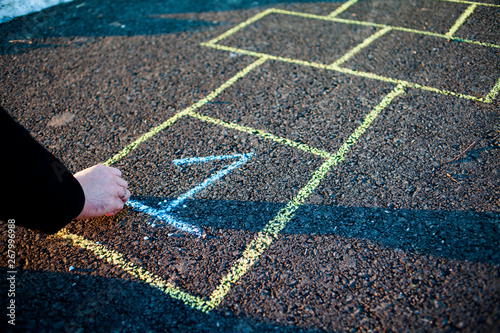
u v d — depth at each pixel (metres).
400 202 2.81
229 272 2.43
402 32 5.20
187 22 5.94
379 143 3.37
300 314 2.18
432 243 2.50
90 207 2.33
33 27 5.96
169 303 2.28
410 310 2.14
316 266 2.43
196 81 4.46
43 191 1.73
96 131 3.78
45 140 3.71
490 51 4.57
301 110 3.86
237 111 3.92
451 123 3.53
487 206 2.71
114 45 5.37
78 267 2.52
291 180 3.07
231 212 2.84
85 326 2.17
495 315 2.04
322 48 4.97
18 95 4.41
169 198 2.99
